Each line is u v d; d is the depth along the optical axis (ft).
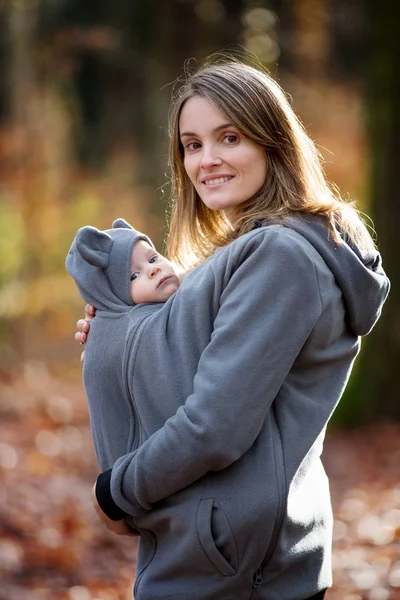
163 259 11.50
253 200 11.39
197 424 10.01
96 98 86.79
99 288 11.33
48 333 66.69
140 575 11.11
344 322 10.96
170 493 10.42
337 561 23.40
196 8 60.85
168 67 61.87
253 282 10.29
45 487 30.04
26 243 66.39
